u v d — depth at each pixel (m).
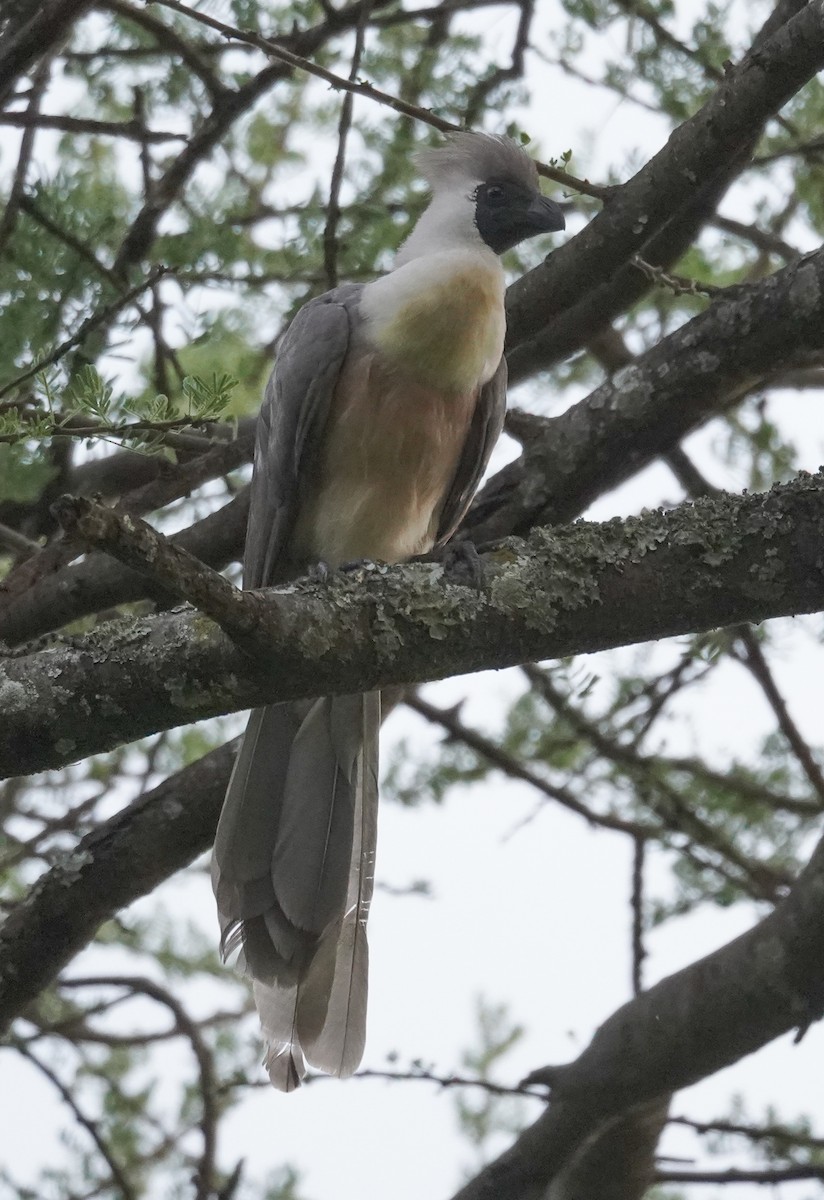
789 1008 9.21
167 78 11.05
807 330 9.38
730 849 11.09
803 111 10.97
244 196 10.97
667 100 10.83
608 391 9.86
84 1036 10.96
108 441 7.09
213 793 9.54
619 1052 9.55
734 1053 9.41
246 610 6.19
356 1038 8.77
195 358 10.56
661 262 10.64
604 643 6.98
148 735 6.73
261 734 9.07
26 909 9.52
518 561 6.92
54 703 6.56
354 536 9.86
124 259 9.86
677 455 11.18
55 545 9.83
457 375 9.56
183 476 10.22
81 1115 10.09
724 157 9.12
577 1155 9.77
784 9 10.16
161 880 9.59
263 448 9.80
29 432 6.99
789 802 11.32
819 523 6.87
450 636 6.75
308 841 8.97
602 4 10.88
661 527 6.97
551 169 9.48
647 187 9.33
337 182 9.88
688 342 9.66
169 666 6.52
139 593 9.84
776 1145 10.18
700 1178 9.84
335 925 8.87
